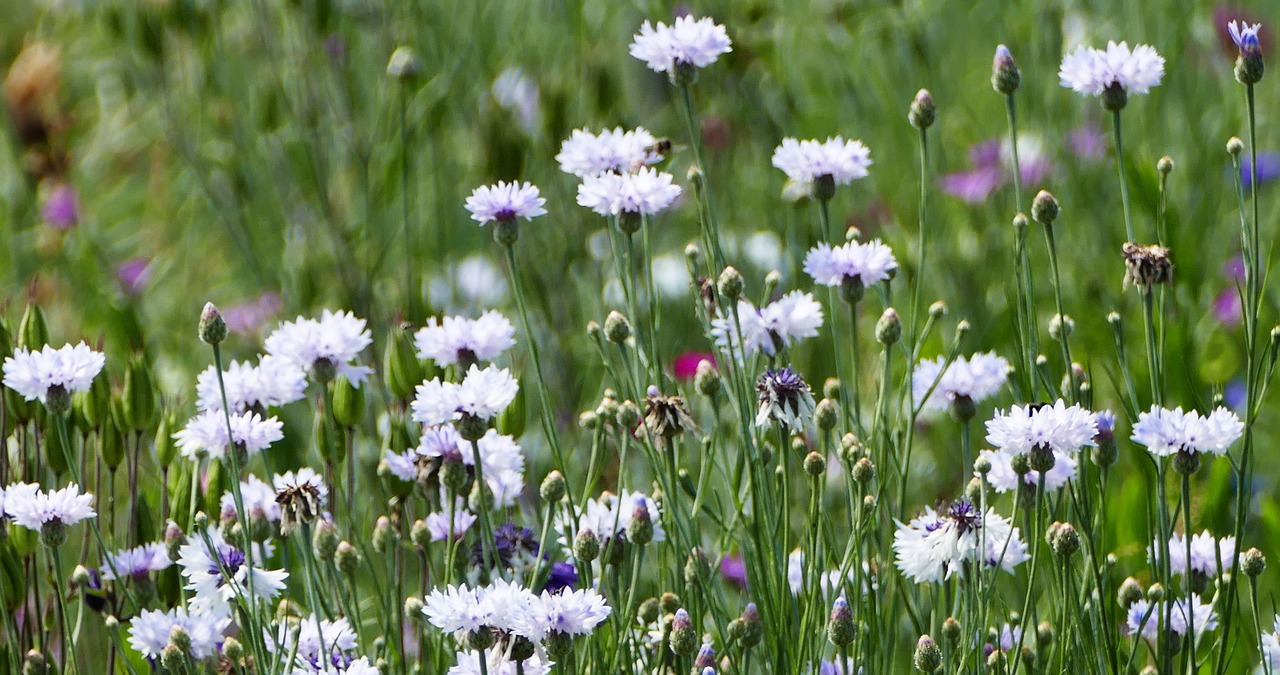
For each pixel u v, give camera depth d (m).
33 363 1.81
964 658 1.78
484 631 1.71
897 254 2.34
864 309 2.35
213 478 1.90
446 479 1.81
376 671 1.77
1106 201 2.40
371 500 2.03
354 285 2.39
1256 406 1.82
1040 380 1.89
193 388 2.32
